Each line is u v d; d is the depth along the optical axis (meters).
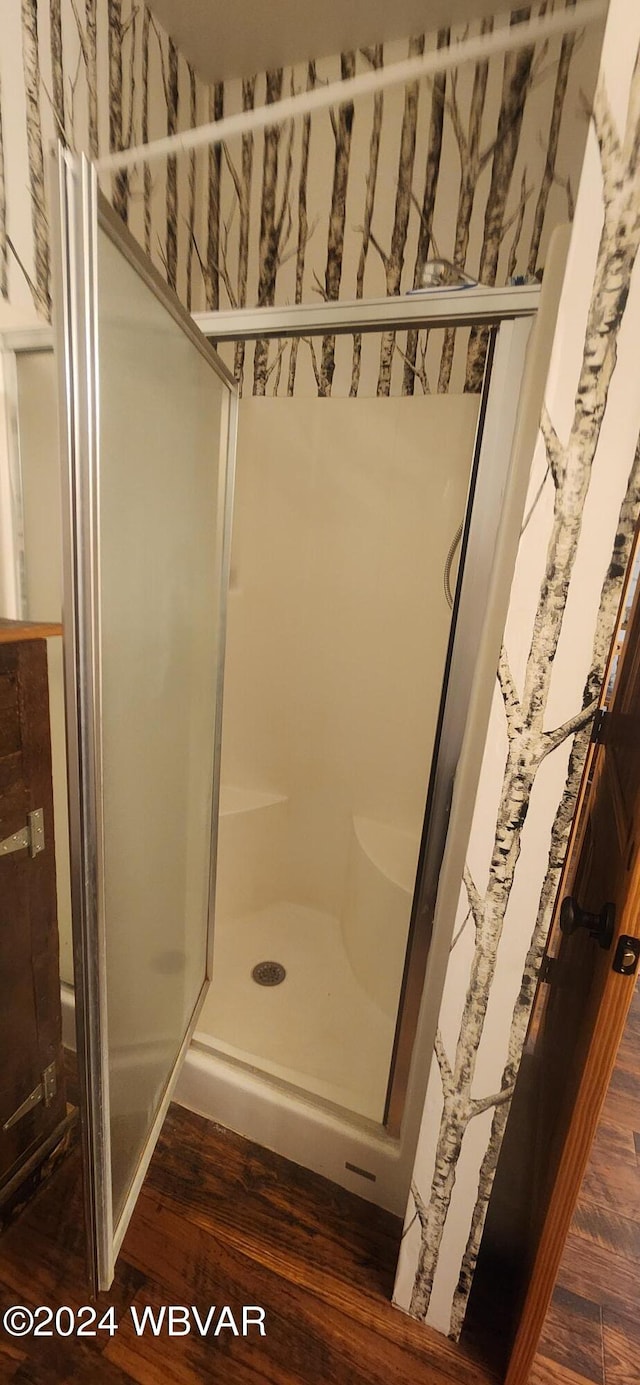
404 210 1.43
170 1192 1.10
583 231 0.56
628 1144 1.30
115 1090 0.84
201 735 1.24
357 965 1.63
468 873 0.76
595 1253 1.07
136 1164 0.96
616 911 0.65
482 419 0.80
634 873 0.60
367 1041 1.39
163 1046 1.12
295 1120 1.14
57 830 1.35
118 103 1.24
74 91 1.12
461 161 1.35
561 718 0.69
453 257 1.41
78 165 0.47
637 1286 1.02
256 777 1.98
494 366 0.78
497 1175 1.10
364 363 1.57
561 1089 0.87
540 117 1.27
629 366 0.58
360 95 1.40
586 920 0.73
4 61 0.97
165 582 0.90
